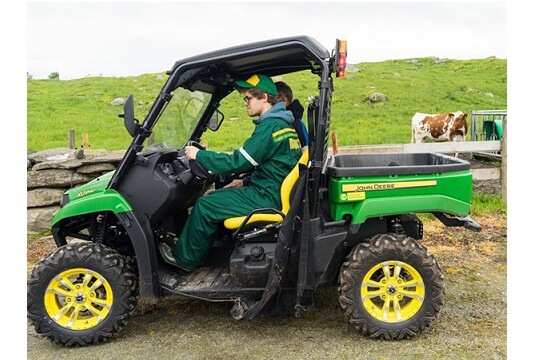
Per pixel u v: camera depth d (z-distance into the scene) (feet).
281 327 12.14
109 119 69.00
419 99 80.33
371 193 11.07
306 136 14.40
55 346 11.55
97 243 11.68
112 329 11.44
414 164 14.53
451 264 16.03
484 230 19.56
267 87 11.66
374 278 11.84
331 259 11.54
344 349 11.00
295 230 11.14
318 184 10.84
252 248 11.34
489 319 12.28
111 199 11.36
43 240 19.52
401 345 11.12
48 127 61.82
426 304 11.21
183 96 12.43
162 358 10.85
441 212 12.20
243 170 11.40
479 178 23.76
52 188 20.71
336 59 10.61
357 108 74.13
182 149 13.39
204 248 11.78
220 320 12.60
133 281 11.61
